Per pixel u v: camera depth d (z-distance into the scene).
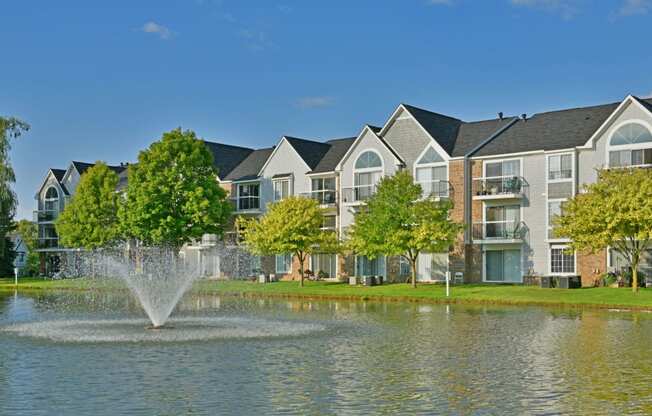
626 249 42.72
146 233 62.00
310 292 49.25
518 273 53.00
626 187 40.91
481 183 54.19
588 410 14.02
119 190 77.88
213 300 45.66
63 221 73.81
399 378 17.20
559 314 34.16
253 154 73.88
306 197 58.72
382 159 58.69
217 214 62.19
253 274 67.06
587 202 41.66
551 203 51.41
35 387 16.16
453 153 56.06
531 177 52.38
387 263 58.34
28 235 91.62
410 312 35.53
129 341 23.75
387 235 49.03
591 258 49.53
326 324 29.20
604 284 47.59
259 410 14.05
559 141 51.84
